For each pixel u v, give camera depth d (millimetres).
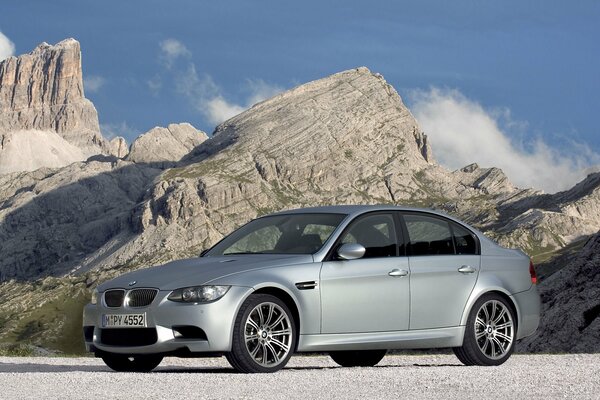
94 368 11625
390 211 10773
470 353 10836
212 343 9180
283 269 9727
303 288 9727
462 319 10820
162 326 9344
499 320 11188
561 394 6902
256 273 9562
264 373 9188
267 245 10500
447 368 9695
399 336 10344
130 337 9672
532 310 11508
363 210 10633
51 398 6824
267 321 9531
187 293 9320
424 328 10555
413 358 13227
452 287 10773
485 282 11039
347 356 11648
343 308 9961
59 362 13125
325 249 10086
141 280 9820
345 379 8258
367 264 10219
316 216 10695
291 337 9633
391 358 13211
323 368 10320
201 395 7000
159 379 8367
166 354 9477
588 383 7746
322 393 7121
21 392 7305
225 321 9219
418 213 10969
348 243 10016
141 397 6883
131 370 10742
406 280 10430
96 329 9984
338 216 10547
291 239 10445
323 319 9828
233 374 8930
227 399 6703
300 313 9672
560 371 9000
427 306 10562
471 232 11328
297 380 8203
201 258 10531
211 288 9305
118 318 9703
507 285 11242
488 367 9875
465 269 10914
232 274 9492
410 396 6855
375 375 8672
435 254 10797
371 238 10453
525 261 11641
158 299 9438
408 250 10609
